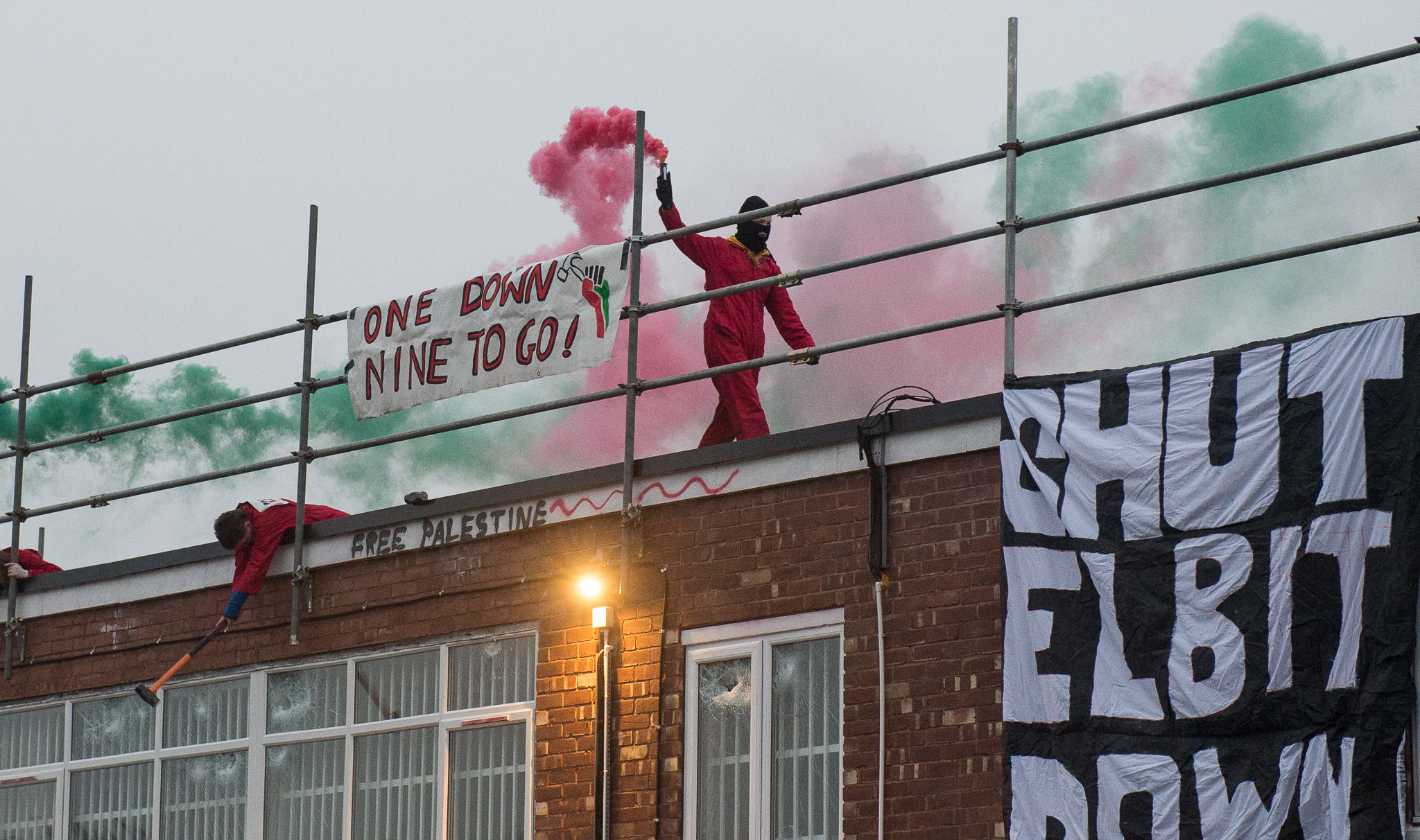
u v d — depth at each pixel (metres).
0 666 18.61
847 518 13.45
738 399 15.82
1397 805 10.50
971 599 12.66
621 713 14.28
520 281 15.57
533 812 14.65
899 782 12.70
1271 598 11.16
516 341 15.48
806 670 13.52
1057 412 12.24
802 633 13.52
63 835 17.66
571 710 14.62
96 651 17.88
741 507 14.04
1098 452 11.98
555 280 15.34
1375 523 10.93
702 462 14.28
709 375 14.37
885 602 13.06
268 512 16.62
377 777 15.71
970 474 12.88
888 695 12.89
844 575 13.35
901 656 12.89
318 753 16.14
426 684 15.62
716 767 13.80
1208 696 11.25
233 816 16.52
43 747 18.12
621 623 14.43
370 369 16.33
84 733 17.84
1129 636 11.62
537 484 15.22
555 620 14.89
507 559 15.33
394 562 16.02
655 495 14.51
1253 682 11.10
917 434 13.18
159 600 17.53
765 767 13.49
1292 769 10.88
